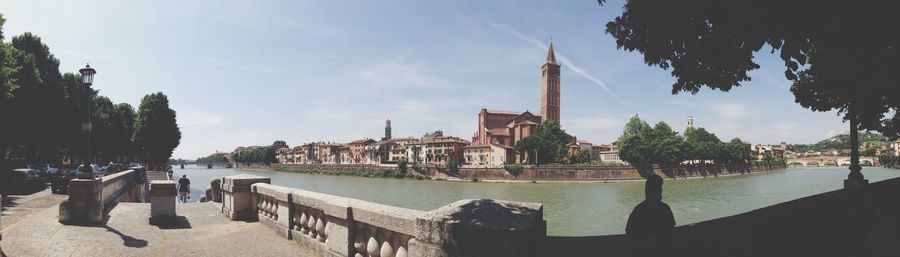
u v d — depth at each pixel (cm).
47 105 4403
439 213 522
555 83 17100
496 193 7594
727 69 991
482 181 10825
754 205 5331
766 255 467
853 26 666
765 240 494
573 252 441
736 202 5678
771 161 17800
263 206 1286
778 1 711
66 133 5394
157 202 1277
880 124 1602
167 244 1009
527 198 6650
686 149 12425
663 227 482
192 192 5594
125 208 1648
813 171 15438
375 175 13100
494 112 16600
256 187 1322
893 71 774
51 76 4722
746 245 469
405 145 16988
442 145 15350
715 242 462
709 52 970
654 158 11812
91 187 1312
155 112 9044
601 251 438
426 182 10700
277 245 998
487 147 14300
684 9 884
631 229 498
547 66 17012
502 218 473
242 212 1345
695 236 470
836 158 19850
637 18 977
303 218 1013
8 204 1931
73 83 5681
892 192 918
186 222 1301
